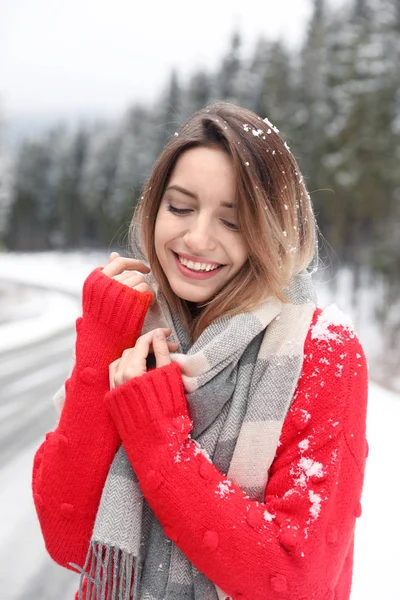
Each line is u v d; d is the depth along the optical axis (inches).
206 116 52.9
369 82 890.1
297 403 50.3
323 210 1016.2
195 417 51.2
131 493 51.1
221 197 51.9
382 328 794.2
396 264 804.0
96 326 56.9
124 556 49.9
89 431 53.8
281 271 51.9
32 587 125.5
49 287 1501.0
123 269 61.0
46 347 552.4
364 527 138.6
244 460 49.7
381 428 230.7
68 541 54.4
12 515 159.9
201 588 49.6
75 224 2348.7
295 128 1087.6
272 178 51.9
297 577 45.1
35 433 245.0
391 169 876.0
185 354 56.4
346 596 55.1
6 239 2464.3
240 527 46.0
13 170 2436.0
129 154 1838.1
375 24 911.7
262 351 52.0
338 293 983.6
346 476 48.3
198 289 55.2
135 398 50.2
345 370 50.1
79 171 2349.9
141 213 59.4
